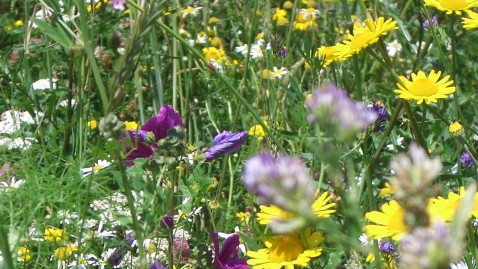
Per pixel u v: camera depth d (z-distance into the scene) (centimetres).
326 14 193
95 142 129
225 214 114
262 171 55
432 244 48
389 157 124
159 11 74
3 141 116
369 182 95
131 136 97
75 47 79
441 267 48
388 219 70
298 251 76
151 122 99
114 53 139
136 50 74
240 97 109
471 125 141
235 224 113
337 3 187
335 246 93
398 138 133
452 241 48
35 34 147
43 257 97
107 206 104
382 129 107
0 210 87
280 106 134
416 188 55
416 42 169
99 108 146
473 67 146
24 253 96
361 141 90
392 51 173
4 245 76
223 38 206
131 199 77
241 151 132
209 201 113
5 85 148
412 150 56
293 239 77
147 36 74
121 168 76
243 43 198
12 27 158
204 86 160
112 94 75
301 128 120
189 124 145
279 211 75
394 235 69
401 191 56
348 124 59
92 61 78
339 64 149
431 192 56
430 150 131
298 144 125
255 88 151
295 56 181
